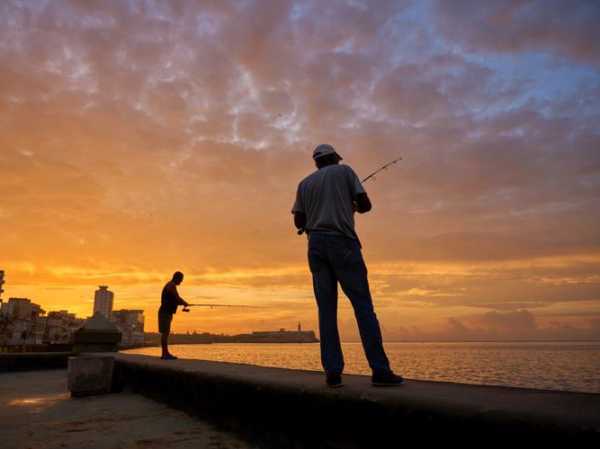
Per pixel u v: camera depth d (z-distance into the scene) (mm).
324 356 2811
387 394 2287
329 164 3270
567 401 1896
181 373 4816
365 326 2732
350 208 2971
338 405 2531
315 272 2963
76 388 6277
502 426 1729
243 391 3514
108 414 4629
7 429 3871
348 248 2834
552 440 1565
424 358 72688
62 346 20266
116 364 7145
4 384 8227
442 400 2027
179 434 3613
